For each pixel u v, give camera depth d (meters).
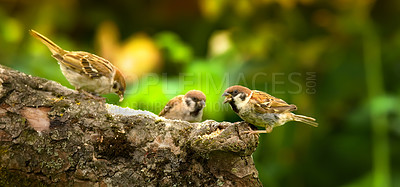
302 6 12.16
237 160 5.97
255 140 5.86
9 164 5.37
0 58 10.93
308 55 11.54
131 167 5.74
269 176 10.58
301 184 10.88
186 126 5.94
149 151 5.80
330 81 11.57
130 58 11.31
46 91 5.75
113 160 5.70
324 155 11.08
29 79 5.66
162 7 13.28
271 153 10.88
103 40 11.95
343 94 11.44
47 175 5.50
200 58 12.79
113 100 10.08
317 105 11.44
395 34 11.80
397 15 11.91
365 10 11.88
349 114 11.06
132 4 13.24
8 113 5.44
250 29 12.05
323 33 12.13
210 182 5.95
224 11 12.33
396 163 10.76
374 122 10.51
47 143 5.52
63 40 12.04
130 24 13.37
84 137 5.63
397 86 11.48
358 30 11.64
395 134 11.01
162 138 5.84
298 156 11.01
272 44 11.84
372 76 11.23
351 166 10.92
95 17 12.79
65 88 5.89
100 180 5.64
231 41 11.77
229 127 5.83
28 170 5.44
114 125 5.75
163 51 11.63
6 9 12.10
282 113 7.11
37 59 10.68
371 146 10.80
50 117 5.61
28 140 5.45
